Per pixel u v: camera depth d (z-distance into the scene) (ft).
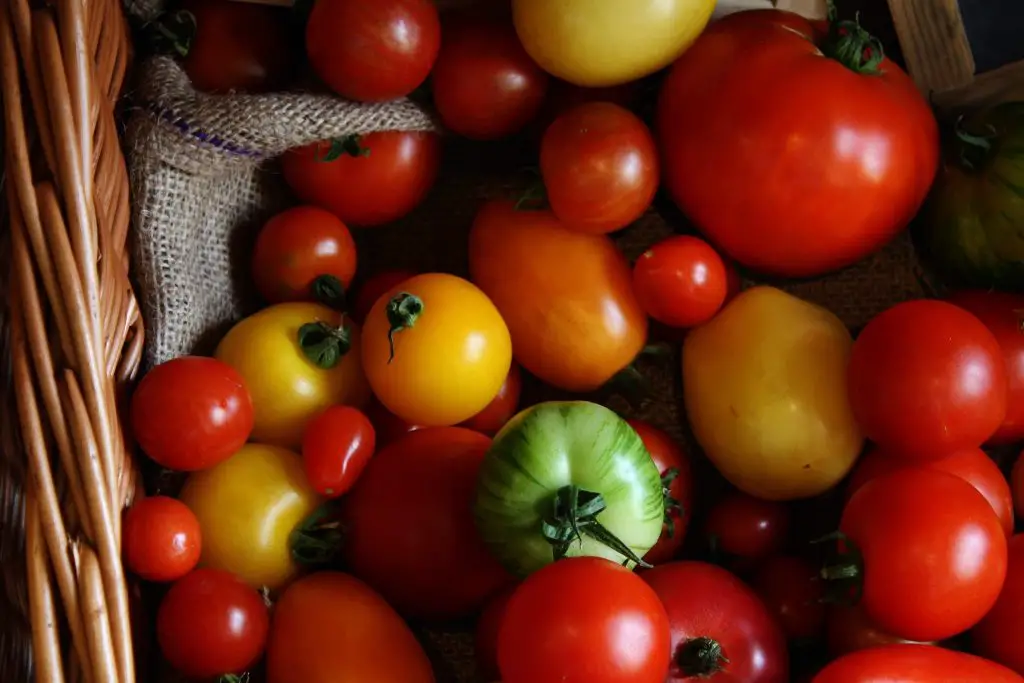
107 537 1.30
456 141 1.75
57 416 1.30
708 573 1.51
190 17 1.55
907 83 1.55
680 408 1.70
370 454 1.50
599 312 1.57
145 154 1.51
